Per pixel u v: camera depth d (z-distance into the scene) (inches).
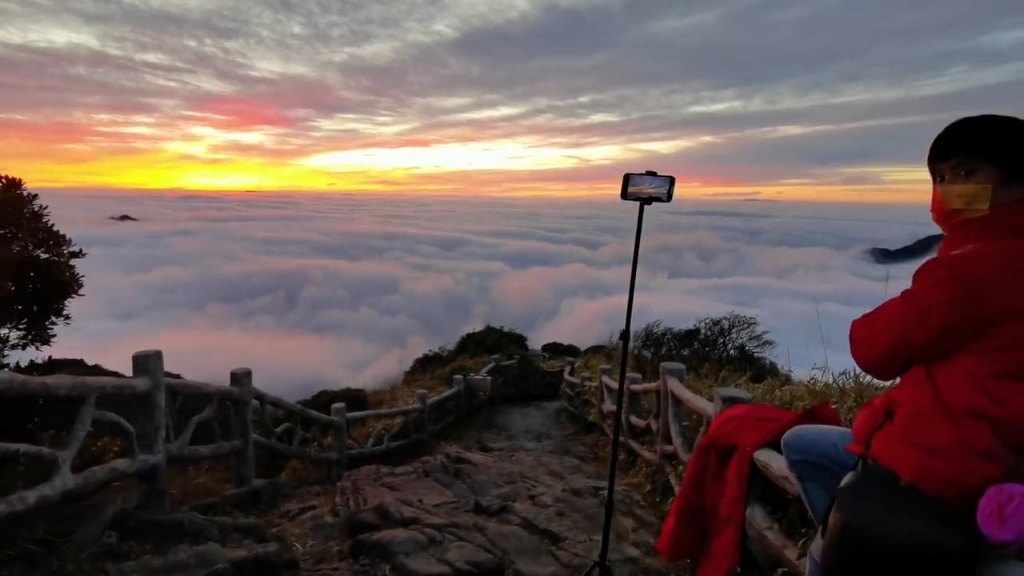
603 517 181.5
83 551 131.4
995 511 54.2
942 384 60.1
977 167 58.6
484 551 153.6
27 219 218.1
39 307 224.1
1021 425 56.2
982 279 56.7
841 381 204.8
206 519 154.7
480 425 436.5
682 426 199.0
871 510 62.1
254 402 221.9
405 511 178.7
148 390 160.7
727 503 115.0
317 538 174.9
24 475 149.8
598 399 398.0
